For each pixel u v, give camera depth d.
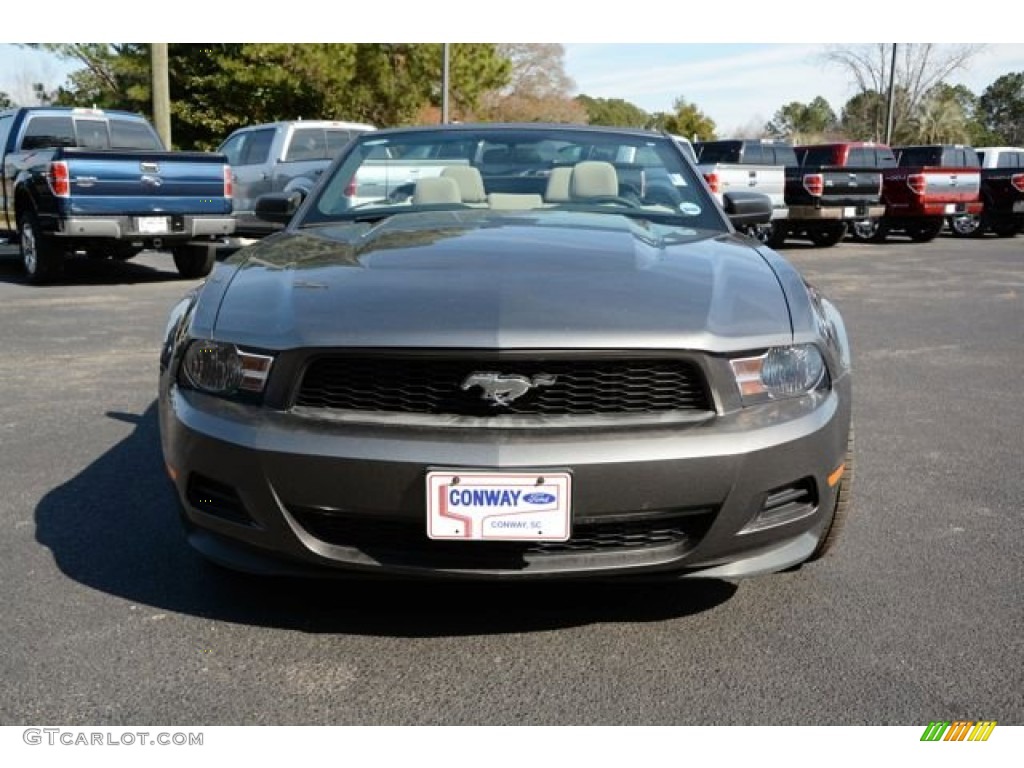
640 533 2.60
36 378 6.17
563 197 4.02
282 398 2.60
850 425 2.97
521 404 2.54
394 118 30.34
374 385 2.56
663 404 2.58
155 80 17.56
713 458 2.51
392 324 2.56
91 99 30.62
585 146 4.26
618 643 2.77
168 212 10.75
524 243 3.17
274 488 2.55
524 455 2.44
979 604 3.03
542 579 2.55
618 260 2.99
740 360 2.62
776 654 2.71
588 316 2.58
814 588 3.14
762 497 2.60
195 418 2.70
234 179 14.34
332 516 2.58
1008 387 6.28
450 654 2.70
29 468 4.34
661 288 2.77
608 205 3.96
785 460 2.61
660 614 2.95
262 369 2.63
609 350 2.51
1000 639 2.80
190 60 28.27
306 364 2.57
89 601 3.00
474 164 4.16
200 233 10.98
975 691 2.52
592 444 2.46
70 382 6.07
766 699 2.49
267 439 2.54
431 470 2.44
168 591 3.08
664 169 4.20
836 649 2.74
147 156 10.54
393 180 4.08
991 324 8.90
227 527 2.69
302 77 27.39
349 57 27.33
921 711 2.44
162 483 4.14
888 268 14.13
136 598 3.03
